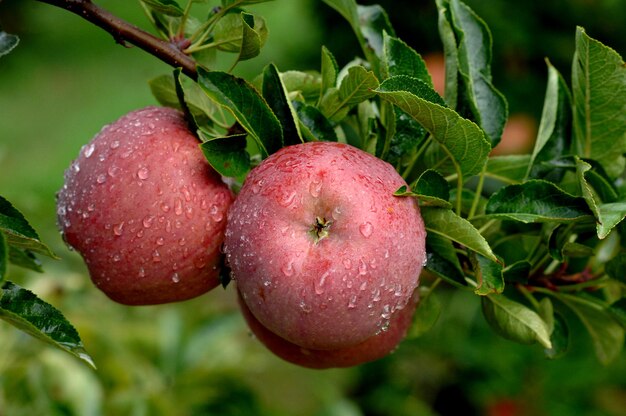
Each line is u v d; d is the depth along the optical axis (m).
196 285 0.62
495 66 1.17
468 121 0.59
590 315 0.69
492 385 1.11
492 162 0.69
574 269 0.77
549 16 1.15
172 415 0.89
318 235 0.58
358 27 0.69
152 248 0.61
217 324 1.00
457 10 0.68
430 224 0.61
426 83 0.62
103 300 1.01
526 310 0.63
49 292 0.92
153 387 0.92
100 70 2.26
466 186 0.97
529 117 1.17
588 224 0.65
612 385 1.08
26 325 0.57
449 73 0.64
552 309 0.66
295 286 0.58
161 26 0.66
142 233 0.61
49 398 0.85
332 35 1.22
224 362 0.97
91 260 0.62
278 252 0.58
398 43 0.62
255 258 0.59
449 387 1.18
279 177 0.59
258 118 0.61
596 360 1.07
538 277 0.67
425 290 0.68
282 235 0.58
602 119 0.67
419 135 0.63
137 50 2.32
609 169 0.68
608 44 1.16
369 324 0.59
